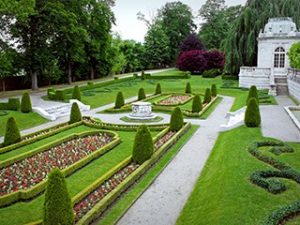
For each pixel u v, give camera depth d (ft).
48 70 138.21
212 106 105.91
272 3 167.53
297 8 166.61
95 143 59.31
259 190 34.53
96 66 194.29
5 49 113.29
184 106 101.65
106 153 54.13
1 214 33.53
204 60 222.28
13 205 35.55
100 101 118.73
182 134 67.26
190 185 41.45
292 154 46.44
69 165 47.55
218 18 292.20
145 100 115.75
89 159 49.42
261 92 124.67
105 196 35.86
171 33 291.38
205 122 81.25
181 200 37.06
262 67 153.58
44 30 128.16
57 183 26.86
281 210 28.94
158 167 47.67
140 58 271.49
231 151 49.93
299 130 60.90
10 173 44.55
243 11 172.35
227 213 29.84
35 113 88.94
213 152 54.90
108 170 46.21
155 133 68.18
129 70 261.24
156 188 40.52
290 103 97.66
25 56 128.98
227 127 71.36
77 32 134.00
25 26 126.11
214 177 41.22
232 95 134.92
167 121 83.56
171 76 193.26
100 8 167.12
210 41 287.07
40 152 53.72
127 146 58.18
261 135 57.93
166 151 55.42
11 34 121.08
